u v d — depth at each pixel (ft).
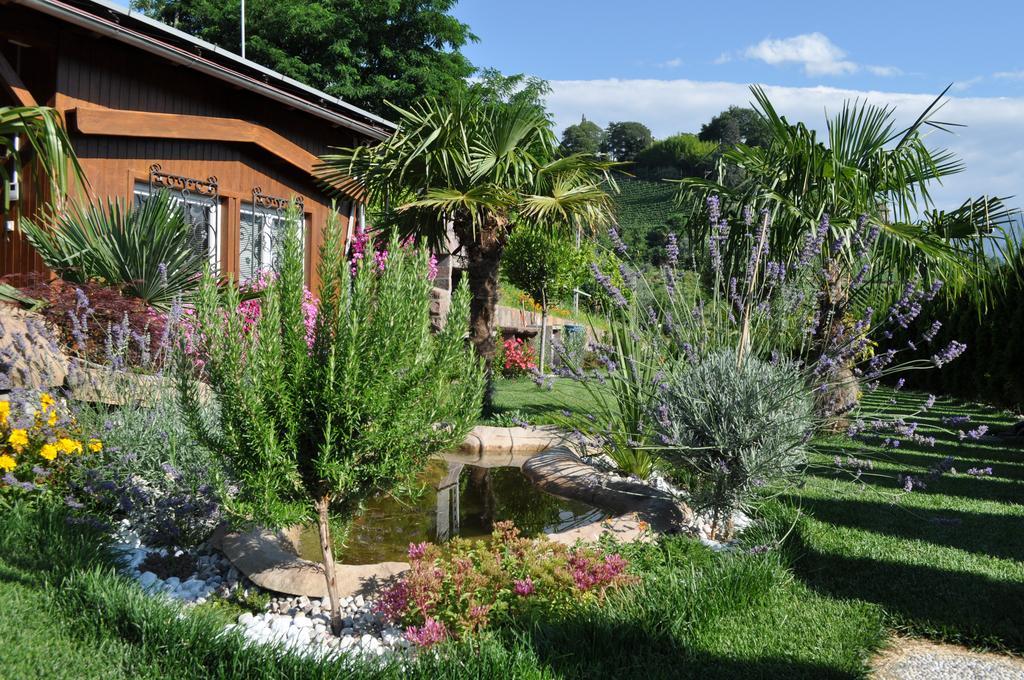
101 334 19.48
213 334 10.19
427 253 11.38
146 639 9.70
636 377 18.54
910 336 42.78
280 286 10.69
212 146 29.68
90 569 11.32
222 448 10.43
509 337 57.47
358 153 29.40
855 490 19.74
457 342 11.53
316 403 10.59
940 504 18.97
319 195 34.60
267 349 10.31
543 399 37.11
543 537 13.28
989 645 11.32
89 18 23.16
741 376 15.14
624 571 12.30
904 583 13.37
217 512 14.11
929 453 26.99
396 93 76.28
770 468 14.55
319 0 77.46
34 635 9.68
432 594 10.99
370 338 10.57
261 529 14.17
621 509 17.25
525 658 9.31
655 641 10.48
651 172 285.43
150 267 22.48
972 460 25.77
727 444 14.61
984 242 25.52
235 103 31.45
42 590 10.87
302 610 11.94
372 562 14.14
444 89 77.87
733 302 17.79
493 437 25.13
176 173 28.30
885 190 24.77
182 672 9.20
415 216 28.40
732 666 10.23
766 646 10.80
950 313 38.29
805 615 11.90
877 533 16.24
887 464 24.00
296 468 10.62
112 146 26.12
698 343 16.37
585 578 11.68
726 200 23.82
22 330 18.26
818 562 14.28
